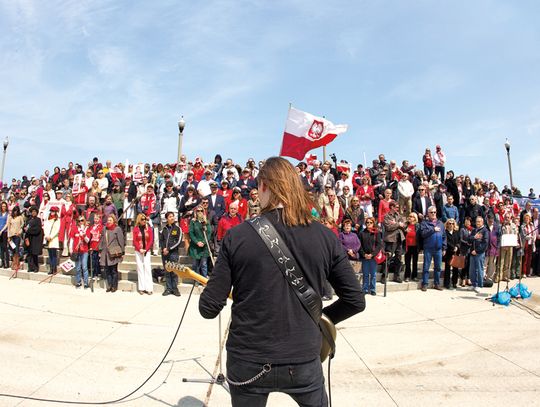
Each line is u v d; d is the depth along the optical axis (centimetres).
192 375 476
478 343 604
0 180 1953
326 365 517
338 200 1138
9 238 1155
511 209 1391
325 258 197
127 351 556
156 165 1645
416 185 1404
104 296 902
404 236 1030
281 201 201
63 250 1156
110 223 955
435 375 487
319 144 963
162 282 997
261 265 188
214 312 191
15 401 403
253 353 186
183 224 1126
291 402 408
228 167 1408
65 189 1521
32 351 545
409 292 969
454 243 994
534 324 703
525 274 1211
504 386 457
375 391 443
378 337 632
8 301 825
